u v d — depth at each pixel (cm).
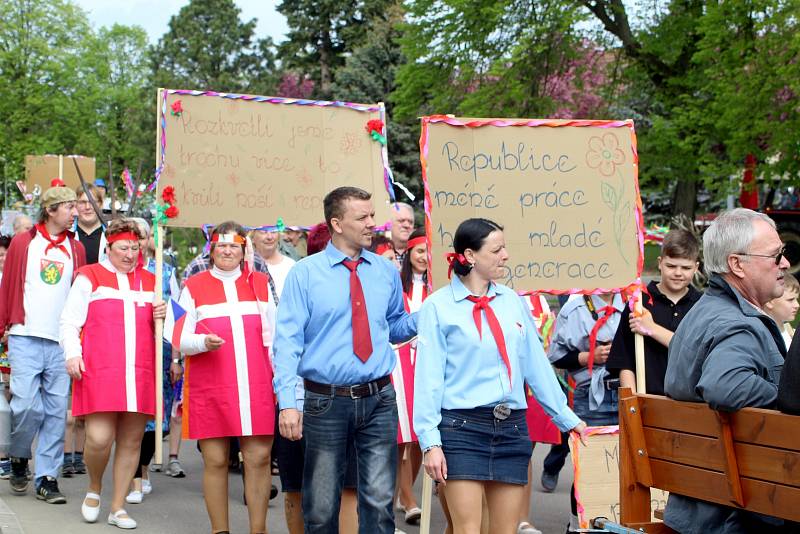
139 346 732
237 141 775
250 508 682
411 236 760
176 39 6175
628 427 449
